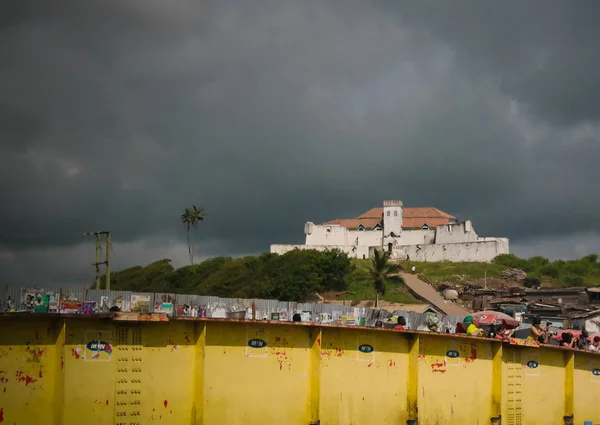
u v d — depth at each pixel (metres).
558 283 123.38
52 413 13.64
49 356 13.79
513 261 132.25
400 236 146.50
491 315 30.20
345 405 17.75
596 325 67.12
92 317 14.09
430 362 19.80
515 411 22.09
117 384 14.54
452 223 148.38
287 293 110.25
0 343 13.37
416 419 18.75
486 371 21.17
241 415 15.99
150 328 15.04
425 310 96.12
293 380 16.84
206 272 124.62
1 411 13.26
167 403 15.05
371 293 110.81
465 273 125.44
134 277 119.44
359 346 18.19
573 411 23.86
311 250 122.31
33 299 33.47
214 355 15.80
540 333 25.08
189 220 127.25
